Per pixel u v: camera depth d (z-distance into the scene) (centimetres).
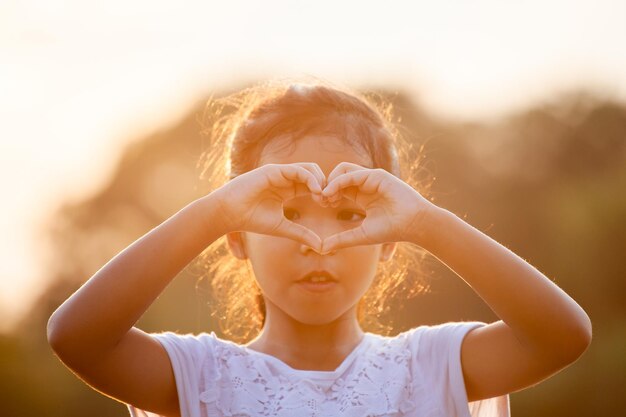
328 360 333
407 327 966
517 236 1661
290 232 303
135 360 312
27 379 1395
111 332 300
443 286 991
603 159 1773
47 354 1429
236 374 325
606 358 1472
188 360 321
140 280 300
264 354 332
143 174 1695
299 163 312
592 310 1581
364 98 408
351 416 321
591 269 1611
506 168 1691
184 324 1147
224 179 422
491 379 321
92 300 299
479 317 994
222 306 417
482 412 334
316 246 302
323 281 322
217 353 328
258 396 323
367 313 428
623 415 1404
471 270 304
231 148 369
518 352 315
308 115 350
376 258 330
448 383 323
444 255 305
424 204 304
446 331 330
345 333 337
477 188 1664
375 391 324
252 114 363
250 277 396
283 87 409
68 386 1387
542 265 1648
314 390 325
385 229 304
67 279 1542
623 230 1625
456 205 1655
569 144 1759
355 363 331
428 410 323
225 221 304
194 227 303
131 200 1686
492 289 304
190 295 1149
